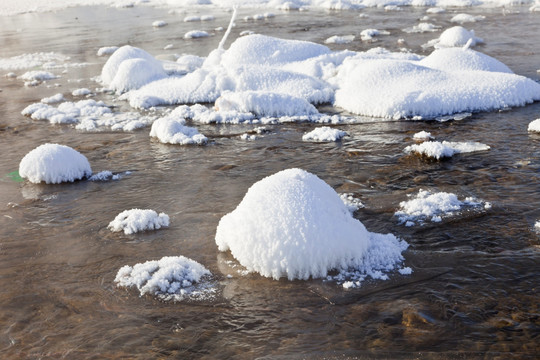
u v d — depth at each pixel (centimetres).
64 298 368
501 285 360
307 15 1900
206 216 483
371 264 386
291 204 380
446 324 324
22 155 680
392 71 820
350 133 702
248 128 745
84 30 1836
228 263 401
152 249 429
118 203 524
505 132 667
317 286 365
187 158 641
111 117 827
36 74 1140
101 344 319
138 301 360
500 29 1411
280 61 995
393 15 1794
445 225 443
